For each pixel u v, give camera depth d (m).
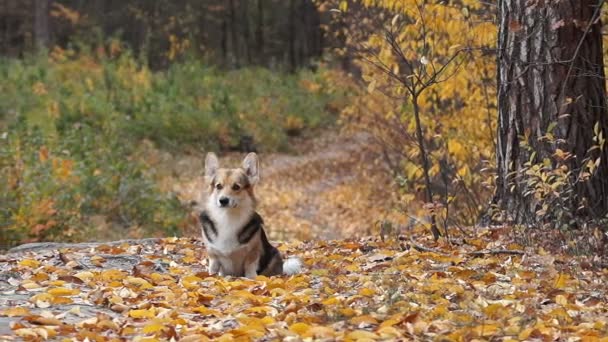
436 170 12.77
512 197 10.15
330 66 42.91
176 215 17.72
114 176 17.83
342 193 25.58
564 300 6.75
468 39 12.13
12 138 18.06
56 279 7.85
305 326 5.70
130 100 33.31
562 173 8.63
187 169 28.91
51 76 35.56
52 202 14.70
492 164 10.24
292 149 35.28
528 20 10.01
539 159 9.94
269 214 23.59
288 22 59.12
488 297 6.89
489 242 9.62
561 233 9.04
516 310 6.34
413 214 15.45
